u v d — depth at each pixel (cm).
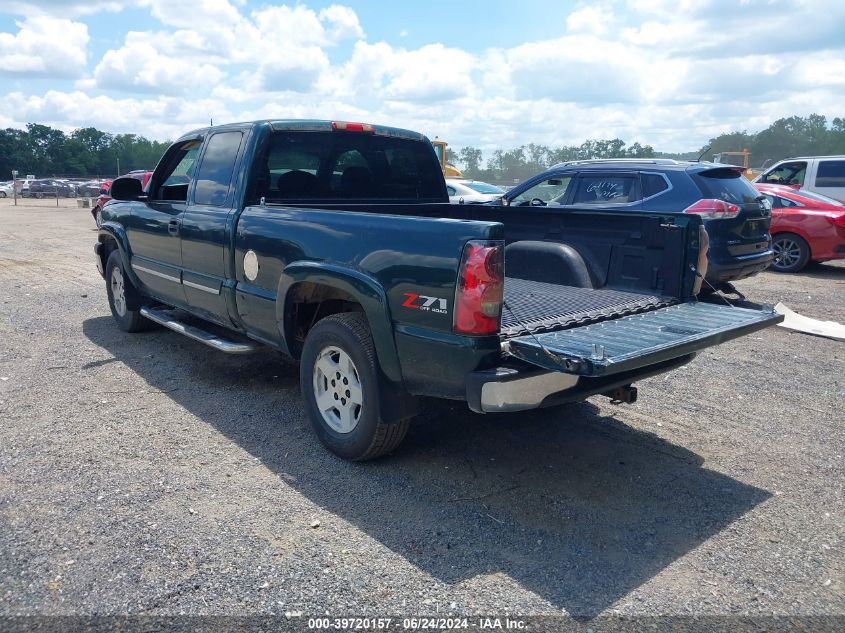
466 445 459
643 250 470
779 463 438
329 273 411
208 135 571
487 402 341
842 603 299
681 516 371
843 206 1184
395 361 384
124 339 715
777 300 959
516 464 432
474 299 343
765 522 365
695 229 447
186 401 534
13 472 407
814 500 390
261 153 512
